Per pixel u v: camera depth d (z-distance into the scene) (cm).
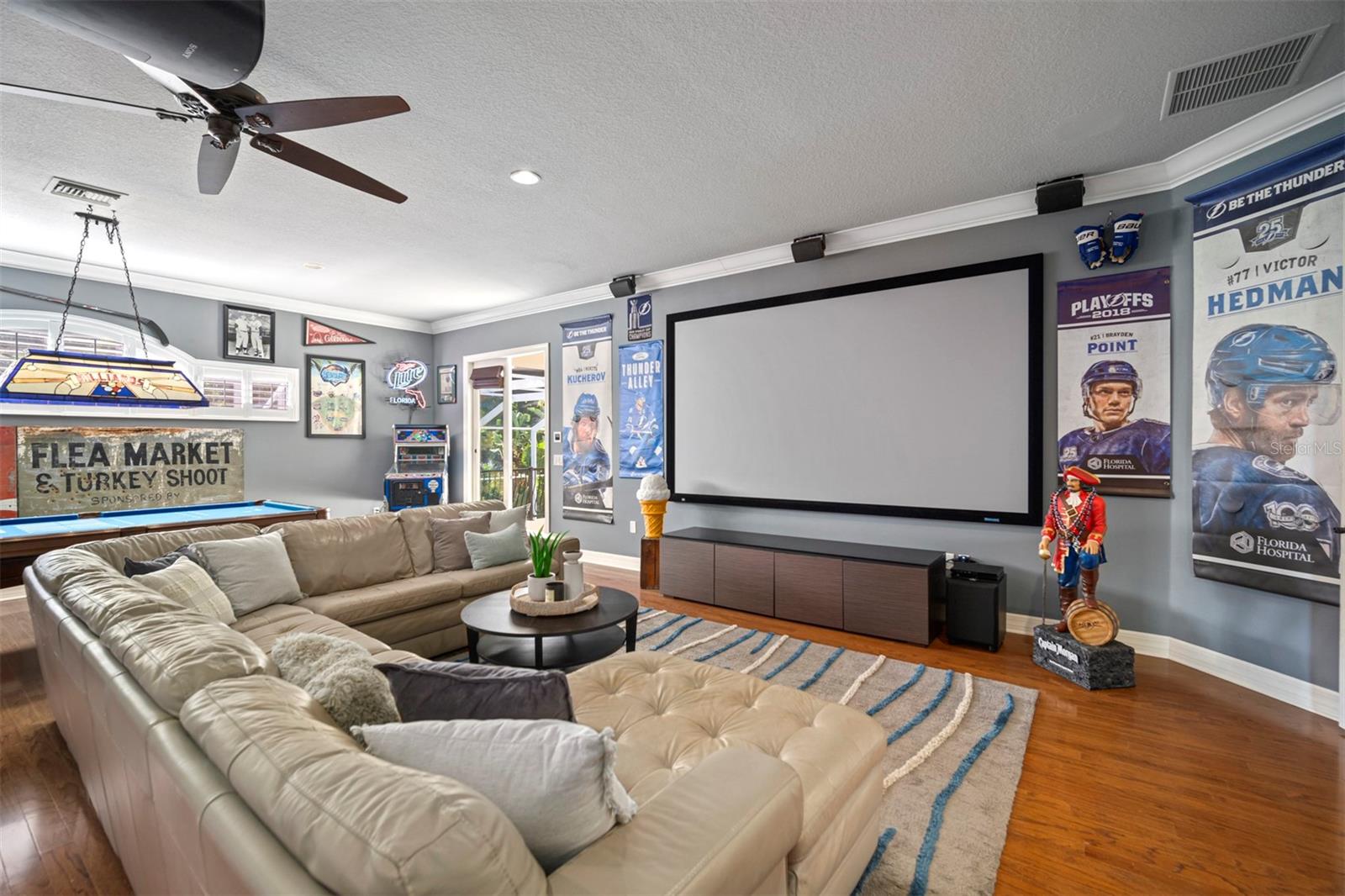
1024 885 163
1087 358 349
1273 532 277
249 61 146
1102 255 338
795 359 457
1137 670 313
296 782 84
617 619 280
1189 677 304
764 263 471
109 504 509
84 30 131
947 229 391
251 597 285
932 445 398
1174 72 241
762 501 476
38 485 476
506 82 244
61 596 198
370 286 570
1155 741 241
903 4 202
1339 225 254
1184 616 322
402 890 66
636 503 562
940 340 394
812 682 300
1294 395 269
